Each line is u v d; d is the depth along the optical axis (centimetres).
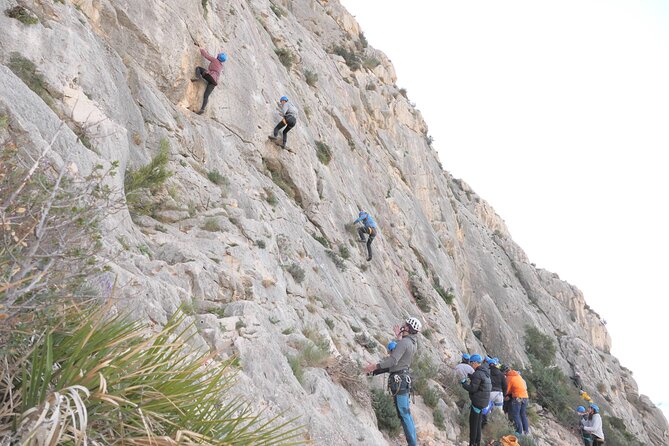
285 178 1694
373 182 2597
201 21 1509
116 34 1207
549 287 4881
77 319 238
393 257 2203
